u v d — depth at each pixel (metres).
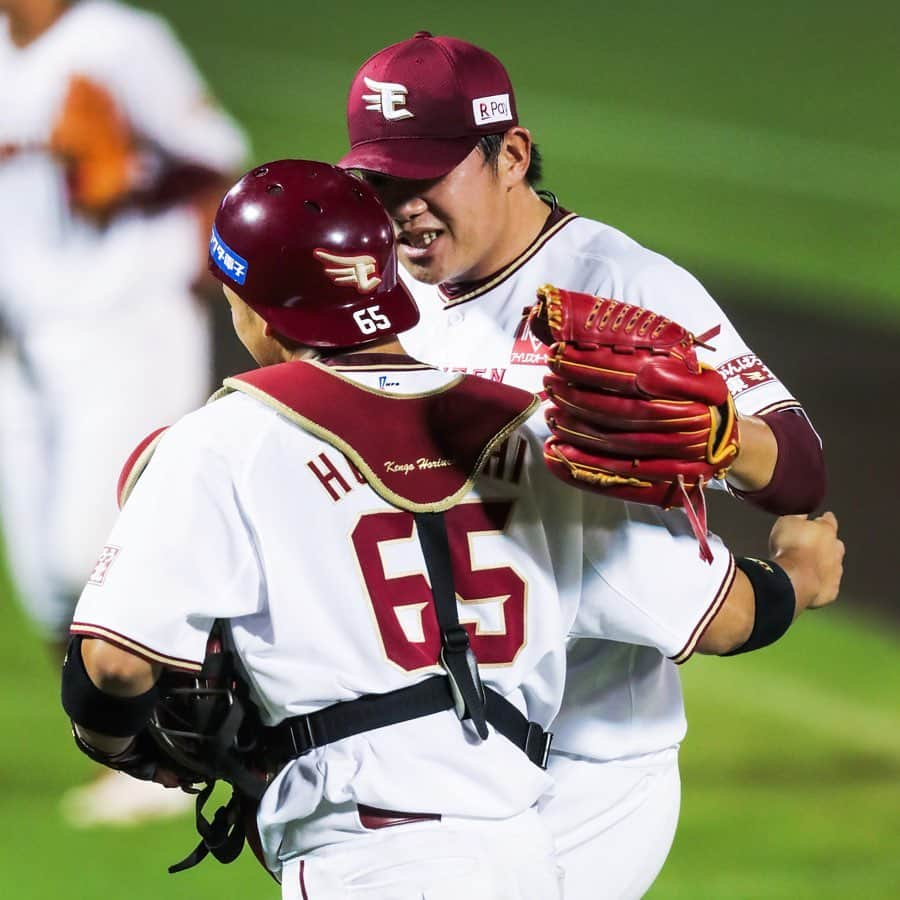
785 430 9.74
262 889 17.48
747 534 25.70
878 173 43.38
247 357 30.64
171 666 8.50
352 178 9.14
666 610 9.37
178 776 9.67
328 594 8.62
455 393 9.08
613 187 41.72
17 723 21.20
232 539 8.54
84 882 17.42
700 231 39.66
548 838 9.12
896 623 24.09
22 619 24.08
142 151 18.75
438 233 10.71
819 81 48.75
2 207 18.75
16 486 19.20
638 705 10.85
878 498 27.22
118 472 18.94
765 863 17.72
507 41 50.41
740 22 52.59
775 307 35.38
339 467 8.73
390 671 8.70
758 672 22.84
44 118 18.44
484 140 10.59
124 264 18.83
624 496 8.75
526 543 9.10
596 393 8.41
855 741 20.88
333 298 8.86
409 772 8.70
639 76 48.66
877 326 34.50
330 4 51.59
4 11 18.72
